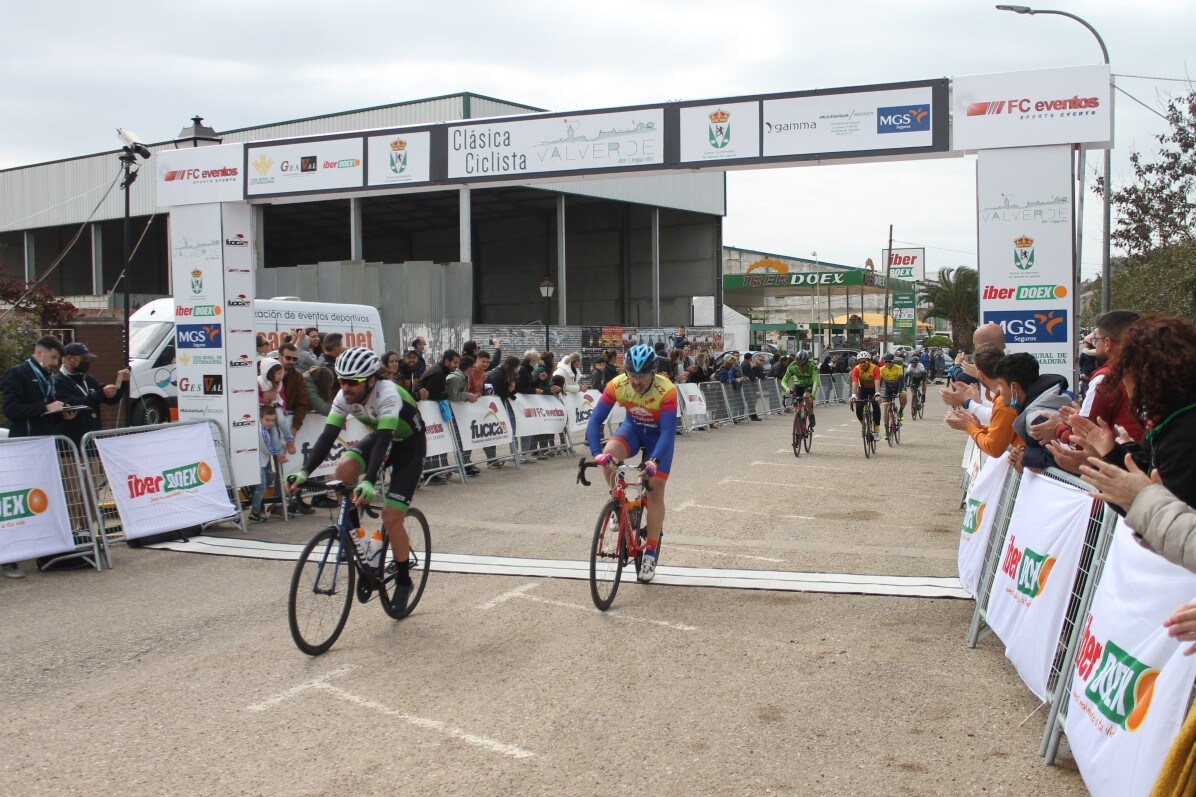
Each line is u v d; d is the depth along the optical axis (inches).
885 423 642.2
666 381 241.4
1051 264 286.2
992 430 185.9
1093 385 179.5
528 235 1683.1
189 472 314.5
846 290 2201.0
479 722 156.7
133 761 142.5
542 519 343.3
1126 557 120.2
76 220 1362.0
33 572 267.0
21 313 611.8
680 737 150.6
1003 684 174.6
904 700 166.6
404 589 214.8
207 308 362.6
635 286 1603.1
